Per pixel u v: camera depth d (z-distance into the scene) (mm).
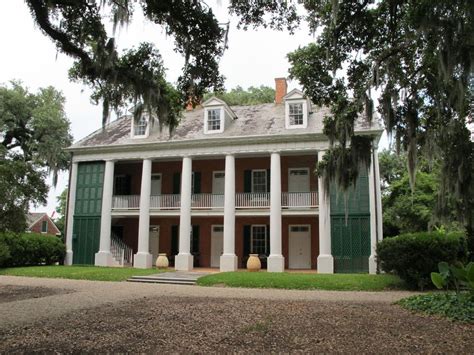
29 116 30688
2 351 5777
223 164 24281
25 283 15695
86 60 8953
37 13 8000
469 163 9992
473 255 15570
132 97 9906
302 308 9500
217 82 9523
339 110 10359
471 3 6934
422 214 25109
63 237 25141
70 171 24594
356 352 5711
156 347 6020
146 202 22656
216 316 8430
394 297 11742
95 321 7918
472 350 5746
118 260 23781
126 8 8750
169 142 22297
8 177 11398
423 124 10797
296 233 22500
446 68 7848
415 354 5582
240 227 23484
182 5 8219
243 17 9008
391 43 9531
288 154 22406
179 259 21359
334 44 9227
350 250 19188
